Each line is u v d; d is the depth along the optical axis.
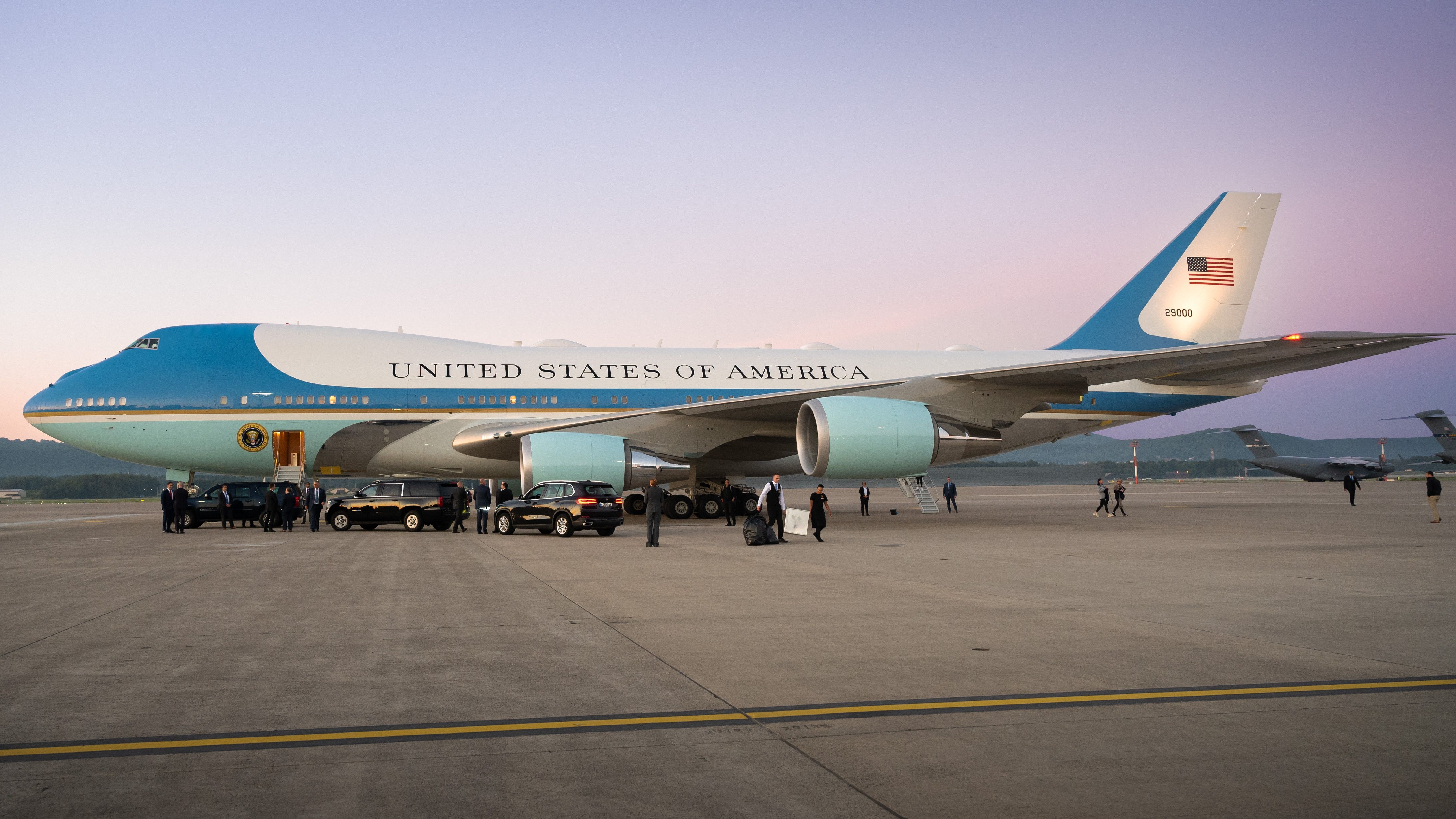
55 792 4.35
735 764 4.73
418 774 4.60
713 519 28.38
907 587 11.88
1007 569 14.12
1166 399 29.64
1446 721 5.47
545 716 5.67
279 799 4.25
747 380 27.88
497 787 4.41
